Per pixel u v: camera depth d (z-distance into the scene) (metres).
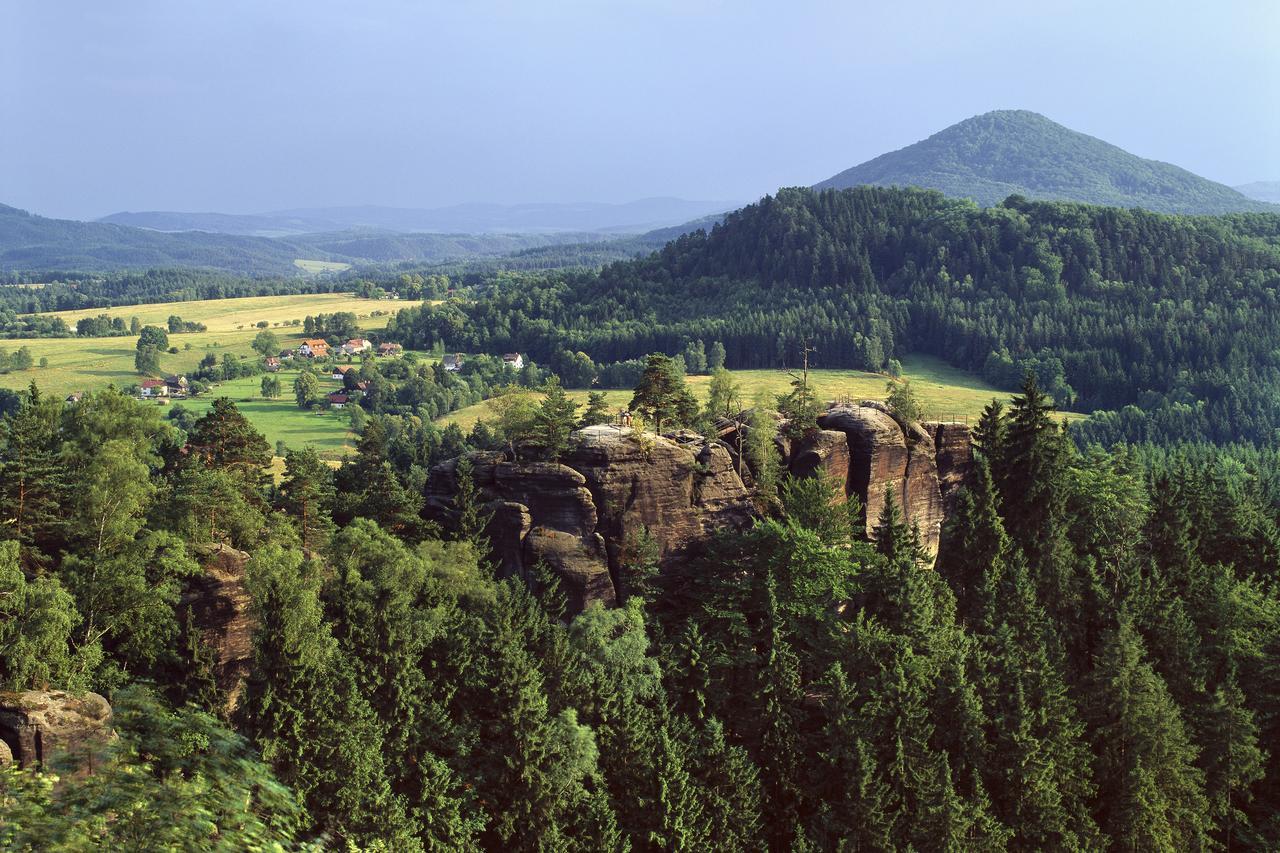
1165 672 99.94
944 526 119.81
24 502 84.81
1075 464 138.75
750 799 80.44
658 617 101.69
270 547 86.81
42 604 69.69
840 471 123.38
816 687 93.81
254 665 77.38
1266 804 93.88
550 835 73.31
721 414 132.88
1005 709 85.38
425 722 78.69
